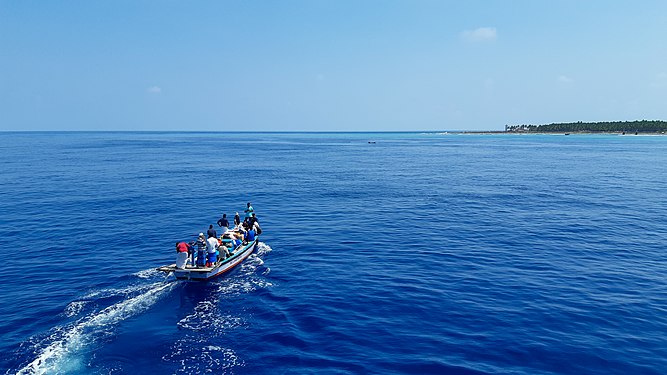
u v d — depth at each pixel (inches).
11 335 562.3
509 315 614.9
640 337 548.1
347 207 1480.1
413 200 1616.6
